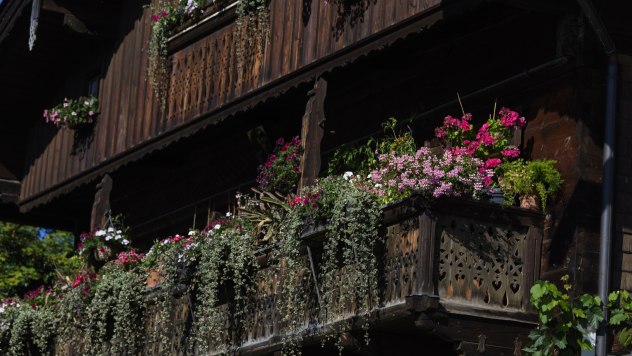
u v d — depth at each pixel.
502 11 14.52
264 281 14.95
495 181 13.57
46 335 18.64
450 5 13.66
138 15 20.00
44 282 28.14
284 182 15.59
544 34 13.95
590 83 13.46
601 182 13.30
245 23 16.94
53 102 22.59
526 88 14.08
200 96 17.80
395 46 15.47
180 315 16.30
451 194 12.85
